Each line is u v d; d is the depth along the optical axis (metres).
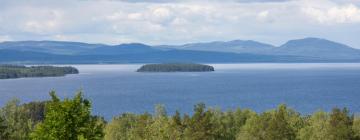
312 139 101.56
